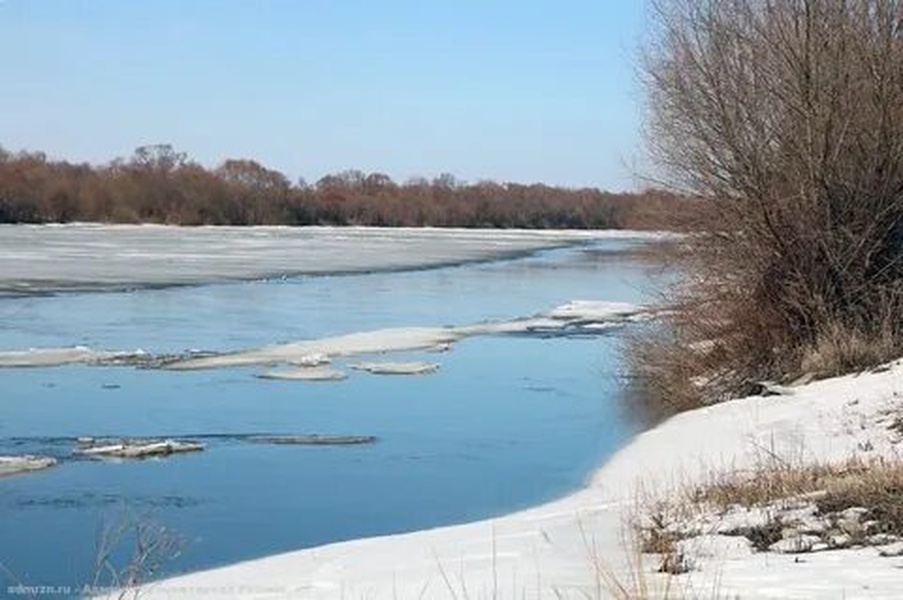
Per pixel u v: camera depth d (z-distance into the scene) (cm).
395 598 852
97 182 12594
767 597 701
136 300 4153
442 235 11900
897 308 1952
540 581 840
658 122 2219
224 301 4241
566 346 3139
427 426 1962
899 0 2081
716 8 2125
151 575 1070
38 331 3195
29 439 1791
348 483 1537
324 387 2372
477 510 1397
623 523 1051
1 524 1288
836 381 1786
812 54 2039
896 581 726
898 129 2025
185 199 12812
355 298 4575
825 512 948
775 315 2038
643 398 2217
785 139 2042
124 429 1886
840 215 2027
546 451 1752
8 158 13012
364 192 15138
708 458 1491
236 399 2205
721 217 2108
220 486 1512
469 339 3312
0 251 6631
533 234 13088
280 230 11969
